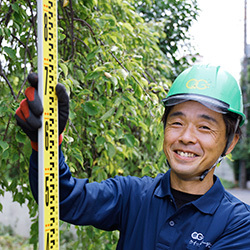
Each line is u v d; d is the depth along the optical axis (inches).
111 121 95.1
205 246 50.8
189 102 52.9
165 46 180.2
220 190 55.0
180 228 52.1
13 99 77.5
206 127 52.4
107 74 75.9
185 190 54.9
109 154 87.7
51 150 44.9
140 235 55.4
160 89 87.0
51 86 44.9
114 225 59.8
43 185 43.6
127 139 87.4
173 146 53.2
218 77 54.2
